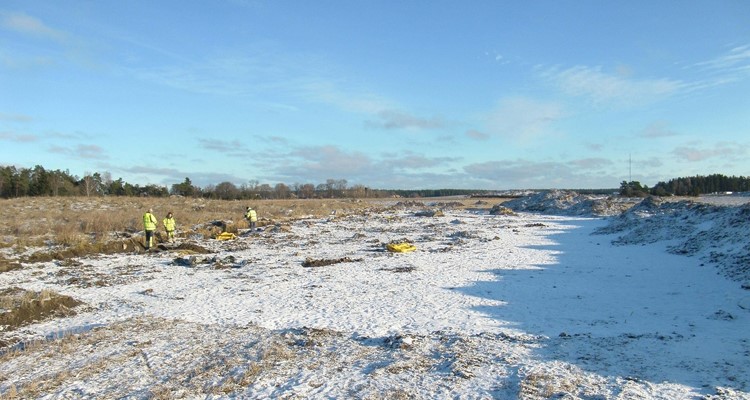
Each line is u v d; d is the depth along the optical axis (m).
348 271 18.62
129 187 83.69
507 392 6.85
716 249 19.42
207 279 17.44
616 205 50.44
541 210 57.59
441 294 14.34
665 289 14.55
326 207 58.81
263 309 12.98
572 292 14.43
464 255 22.58
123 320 11.97
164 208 45.94
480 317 11.66
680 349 8.65
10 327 11.58
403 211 57.19
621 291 14.46
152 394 7.18
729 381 7.04
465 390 6.97
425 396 6.81
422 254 23.09
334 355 8.75
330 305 13.23
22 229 27.81
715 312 11.52
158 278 17.66
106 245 24.30
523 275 17.33
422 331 10.48
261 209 48.88
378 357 8.61
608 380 7.16
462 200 92.94
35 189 70.75
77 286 16.33
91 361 8.80
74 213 37.03
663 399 6.48
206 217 38.56
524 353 8.53
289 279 17.19
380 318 11.73
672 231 25.28
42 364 8.80
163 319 11.98
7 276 17.80
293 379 7.62
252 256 23.11
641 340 9.28
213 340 9.98
